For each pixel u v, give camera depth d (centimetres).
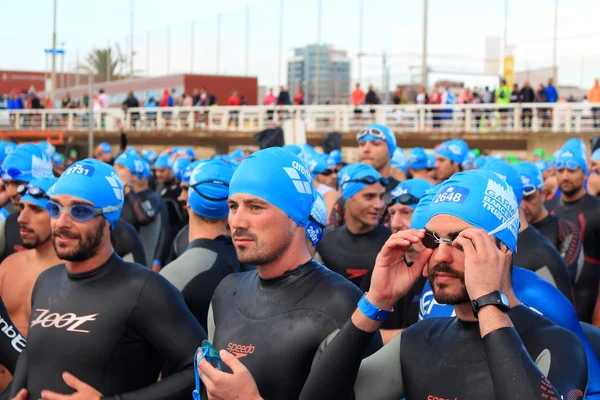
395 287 258
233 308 315
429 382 259
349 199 591
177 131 3025
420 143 2550
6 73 6962
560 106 2317
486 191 255
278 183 294
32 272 458
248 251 294
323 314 288
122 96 4831
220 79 4306
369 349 292
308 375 277
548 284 345
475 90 2925
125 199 867
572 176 773
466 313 259
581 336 333
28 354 342
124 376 333
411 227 387
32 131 3350
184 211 830
